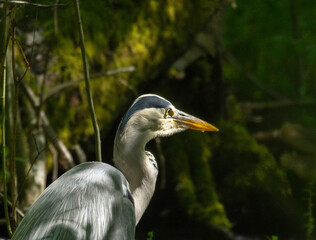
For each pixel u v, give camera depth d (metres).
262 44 18.00
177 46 11.84
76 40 10.05
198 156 12.87
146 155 6.91
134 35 10.95
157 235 12.22
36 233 5.14
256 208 12.97
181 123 7.11
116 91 10.75
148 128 6.78
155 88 12.55
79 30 6.25
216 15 13.26
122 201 5.73
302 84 18.58
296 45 16.08
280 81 19.45
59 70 9.79
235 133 13.67
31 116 9.01
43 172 8.82
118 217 5.57
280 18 17.80
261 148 13.49
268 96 18.69
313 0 17.52
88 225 5.29
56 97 9.94
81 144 10.63
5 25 5.88
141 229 12.34
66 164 9.73
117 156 6.66
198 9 12.21
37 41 9.52
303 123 16.52
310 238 11.09
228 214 13.02
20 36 9.26
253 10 17.05
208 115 13.95
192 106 13.85
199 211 12.12
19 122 8.48
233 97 15.10
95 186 5.66
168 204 12.35
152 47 11.28
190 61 13.00
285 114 17.06
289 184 13.23
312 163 13.71
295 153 14.13
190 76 13.61
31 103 8.79
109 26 10.55
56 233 5.11
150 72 11.43
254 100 18.44
